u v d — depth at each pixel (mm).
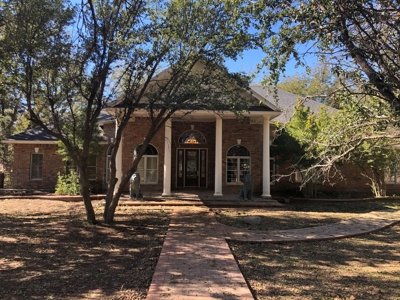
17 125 31953
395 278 5684
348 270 6121
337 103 7102
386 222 10766
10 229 9328
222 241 7863
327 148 7223
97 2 8844
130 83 9891
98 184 18875
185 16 9273
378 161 16078
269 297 4777
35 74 8750
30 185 19141
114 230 9242
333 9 4613
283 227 9961
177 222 10336
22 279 5418
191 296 4508
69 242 7926
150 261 6426
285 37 5434
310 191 16969
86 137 9492
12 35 8062
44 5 8227
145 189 17953
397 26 4633
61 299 4586
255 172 17938
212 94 9500
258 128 18078
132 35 8477
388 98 4812
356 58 4984
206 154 19266
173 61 9375
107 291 4887
